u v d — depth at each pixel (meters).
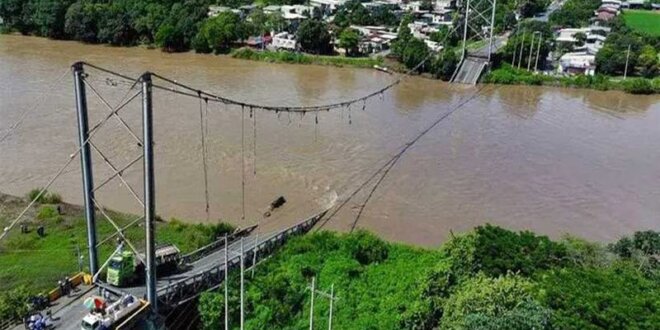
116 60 121.88
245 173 67.25
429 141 80.94
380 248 47.91
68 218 54.66
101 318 34.53
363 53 134.75
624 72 123.62
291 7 166.38
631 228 59.59
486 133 85.69
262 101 95.31
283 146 75.94
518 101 105.19
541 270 42.06
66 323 35.84
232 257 46.19
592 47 138.38
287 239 50.47
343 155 74.19
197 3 145.50
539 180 69.62
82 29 135.75
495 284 38.44
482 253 44.09
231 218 57.38
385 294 42.72
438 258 45.78
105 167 66.25
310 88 106.69
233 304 39.78
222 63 124.88
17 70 107.19
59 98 90.06
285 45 136.00
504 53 127.38
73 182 62.75
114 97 89.94
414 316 39.47
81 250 48.91
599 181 70.19
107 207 57.75
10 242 49.78
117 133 76.19
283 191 63.62
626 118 97.12
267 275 43.38
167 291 39.44
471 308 37.41
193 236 51.12
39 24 138.62
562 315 35.66
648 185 69.75
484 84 117.44
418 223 58.28
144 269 41.31
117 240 49.16
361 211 60.03
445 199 63.66
